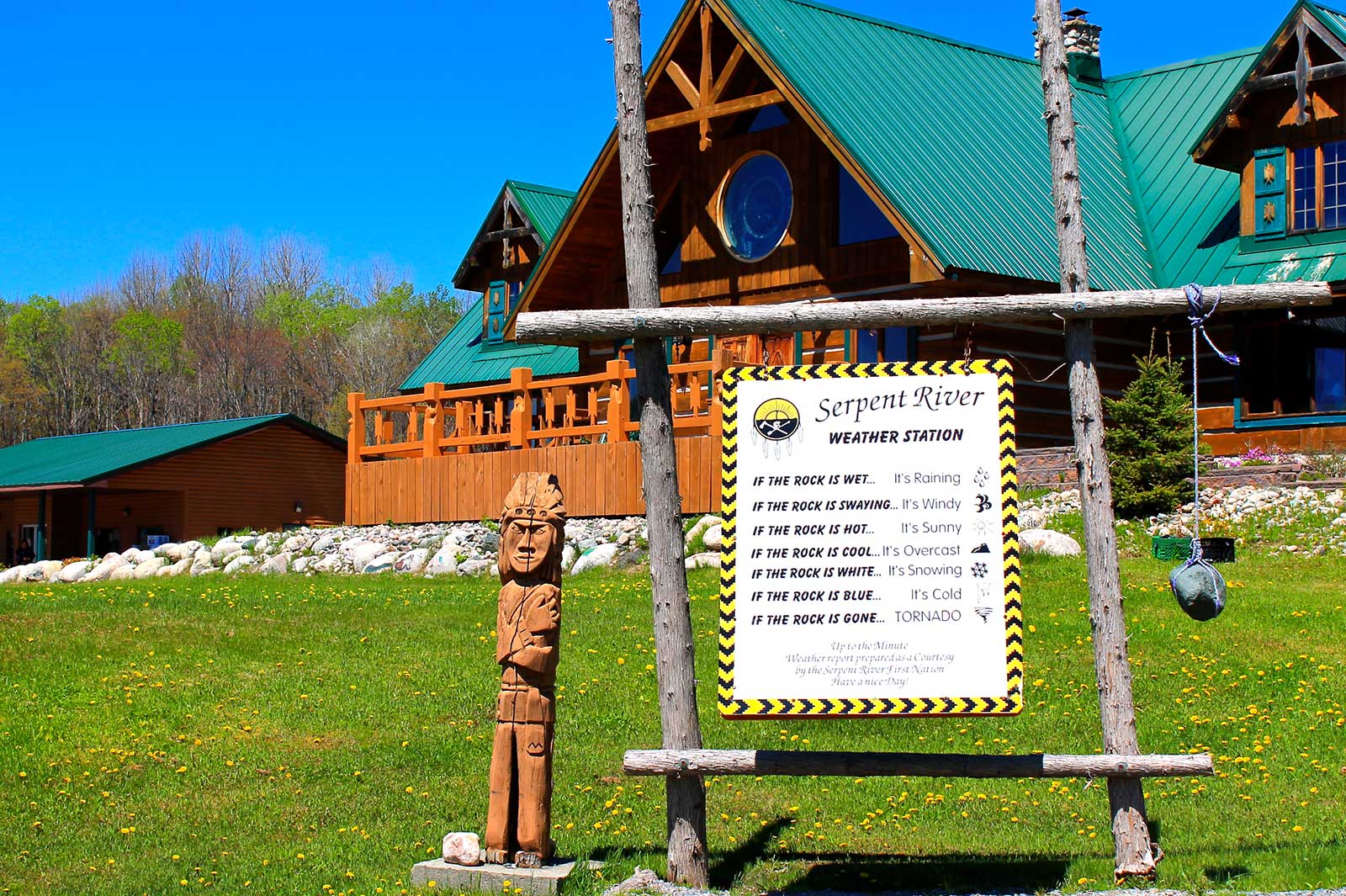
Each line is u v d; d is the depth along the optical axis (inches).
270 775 454.0
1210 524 748.6
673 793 339.6
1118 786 330.6
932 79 1015.0
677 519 345.7
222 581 886.4
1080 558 694.5
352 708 522.0
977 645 319.6
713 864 362.0
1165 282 968.9
